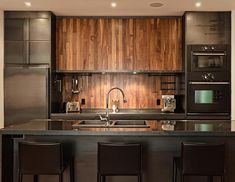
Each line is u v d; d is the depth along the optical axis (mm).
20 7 4539
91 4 4395
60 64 5121
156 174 2977
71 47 5125
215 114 4727
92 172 2996
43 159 2617
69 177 2988
